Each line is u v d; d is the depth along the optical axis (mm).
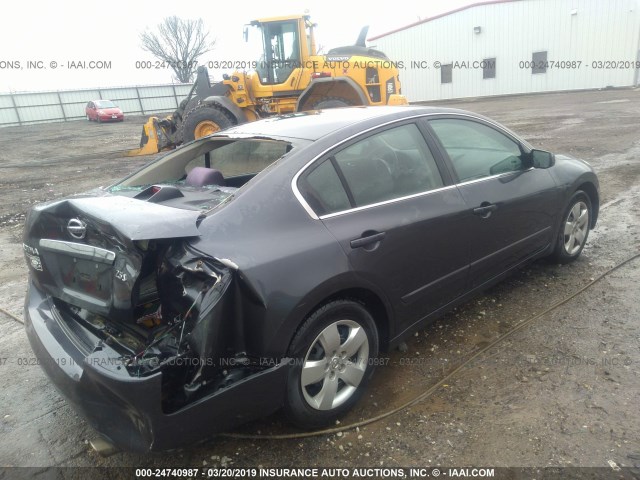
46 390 3227
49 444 2730
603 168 8305
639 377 2904
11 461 2615
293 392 2488
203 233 2334
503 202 3541
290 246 2443
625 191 6824
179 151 3725
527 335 3445
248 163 3598
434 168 3246
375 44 32562
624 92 23703
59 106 35781
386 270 2807
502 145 3848
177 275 2262
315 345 2590
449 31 29750
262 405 2395
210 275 2219
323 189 2715
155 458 2578
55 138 23469
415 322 3141
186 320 2201
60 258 2541
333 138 2873
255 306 2289
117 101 37469
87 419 2297
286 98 11617
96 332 2518
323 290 2479
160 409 2082
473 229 3332
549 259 4473
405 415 2766
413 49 31297
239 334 2328
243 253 2312
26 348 3762
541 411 2697
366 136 2994
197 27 38219
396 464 2436
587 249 4883
